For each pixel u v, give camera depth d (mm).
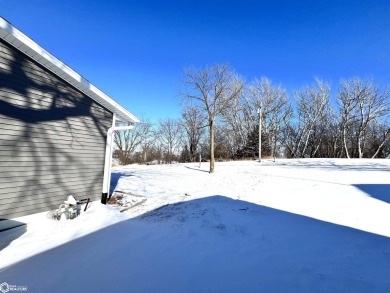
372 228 5461
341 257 4184
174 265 4094
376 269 3748
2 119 6184
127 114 9656
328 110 40438
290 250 4531
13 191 6402
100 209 7793
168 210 7672
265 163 23562
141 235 5656
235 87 29719
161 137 50375
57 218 6824
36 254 4793
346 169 15359
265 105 38656
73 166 7977
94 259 4445
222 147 39438
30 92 6809
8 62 6324
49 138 7273
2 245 5328
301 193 8859
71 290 3461
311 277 3570
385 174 12547
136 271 3936
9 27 5832
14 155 6434
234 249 4672
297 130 42375
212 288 3375
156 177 14922
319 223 5941
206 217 6688
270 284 3426
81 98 8242
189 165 24109
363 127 36031
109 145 9102
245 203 7957
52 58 6848
